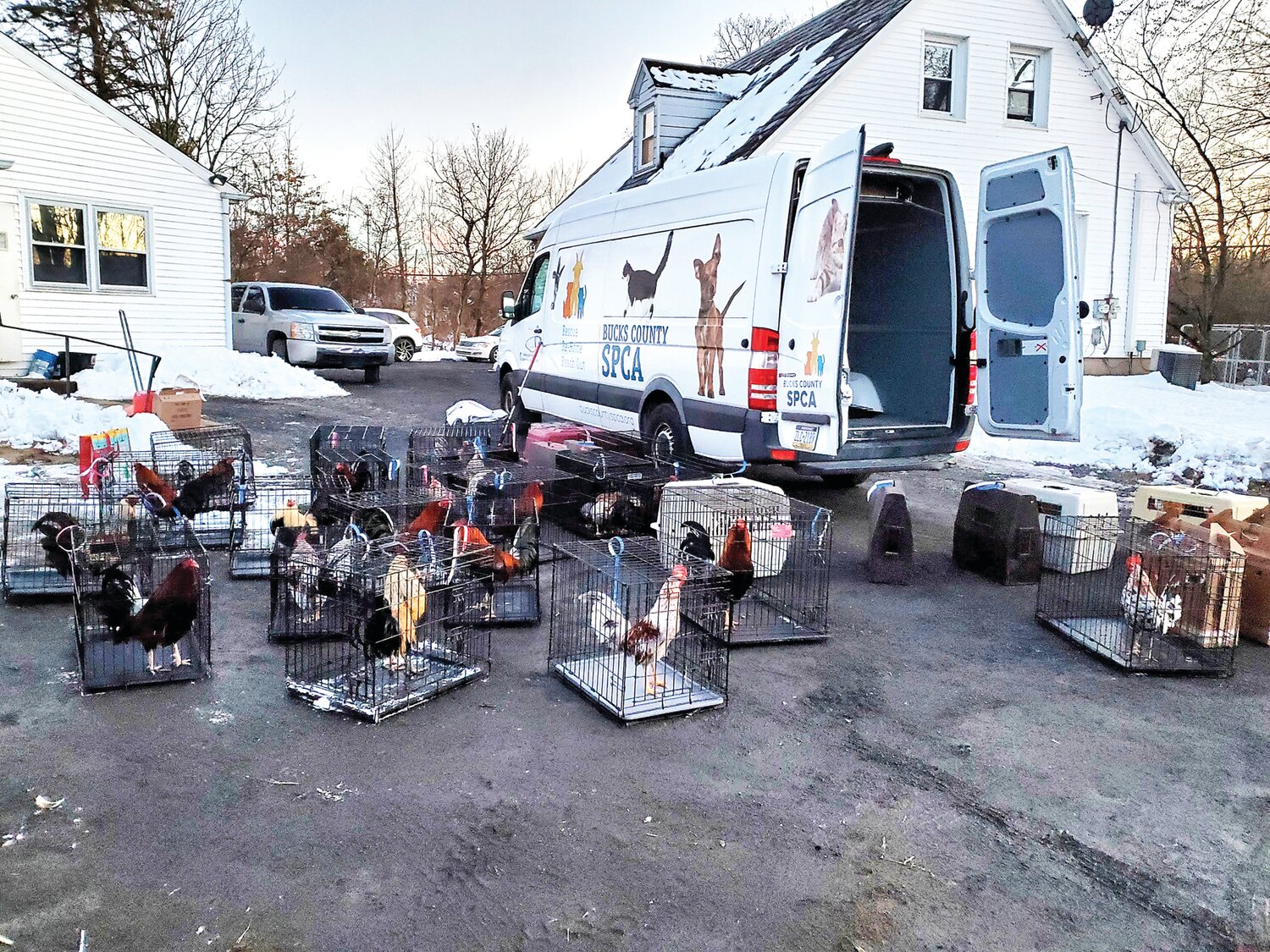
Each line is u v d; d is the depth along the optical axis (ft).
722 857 10.96
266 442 39.32
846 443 24.99
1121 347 65.62
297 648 16.39
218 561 22.27
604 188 78.18
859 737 14.26
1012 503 22.66
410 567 15.25
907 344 28.17
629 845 11.13
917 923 9.86
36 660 16.02
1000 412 26.21
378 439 29.66
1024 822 11.93
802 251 23.95
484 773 12.75
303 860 10.60
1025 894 10.41
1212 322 65.67
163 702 14.60
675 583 15.35
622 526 25.02
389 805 11.84
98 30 99.25
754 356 25.17
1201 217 71.82
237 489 25.57
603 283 33.68
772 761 13.41
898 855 11.13
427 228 172.45
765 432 25.07
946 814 12.07
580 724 14.39
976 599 21.56
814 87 56.70
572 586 21.11
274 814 11.52
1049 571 23.95
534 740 13.79
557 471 27.22
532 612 19.22
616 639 15.19
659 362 29.81
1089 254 64.34
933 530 28.32
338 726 14.02
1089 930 9.84
